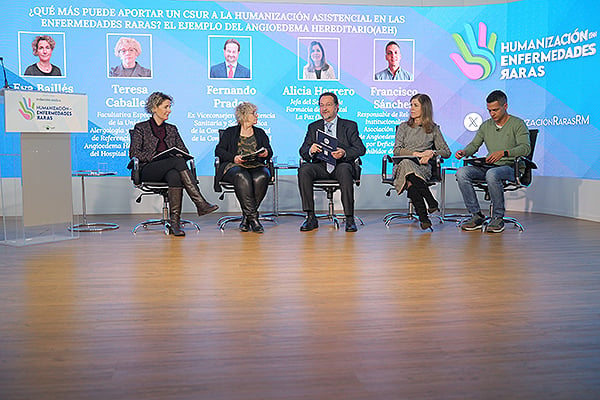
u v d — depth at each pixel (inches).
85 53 256.7
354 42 269.7
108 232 203.3
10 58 251.6
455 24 269.1
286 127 269.7
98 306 107.3
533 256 155.6
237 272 136.4
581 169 237.9
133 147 200.5
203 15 262.4
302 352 82.9
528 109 258.2
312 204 205.9
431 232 199.2
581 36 235.1
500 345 85.6
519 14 257.3
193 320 98.4
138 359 80.2
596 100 230.2
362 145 210.7
